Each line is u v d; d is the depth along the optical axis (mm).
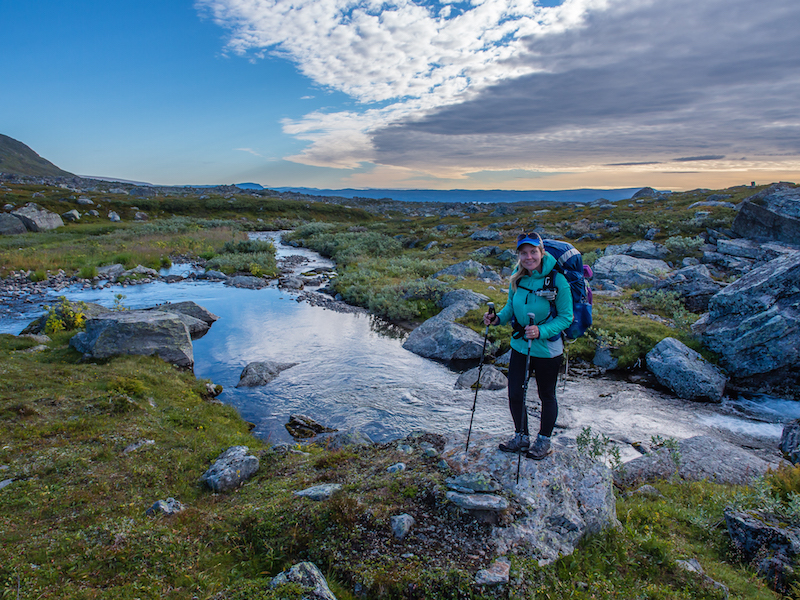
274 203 98875
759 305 13617
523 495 4754
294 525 4844
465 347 16188
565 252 4531
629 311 19062
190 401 11430
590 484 5129
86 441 7988
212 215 84062
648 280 24344
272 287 28703
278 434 10727
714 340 14312
